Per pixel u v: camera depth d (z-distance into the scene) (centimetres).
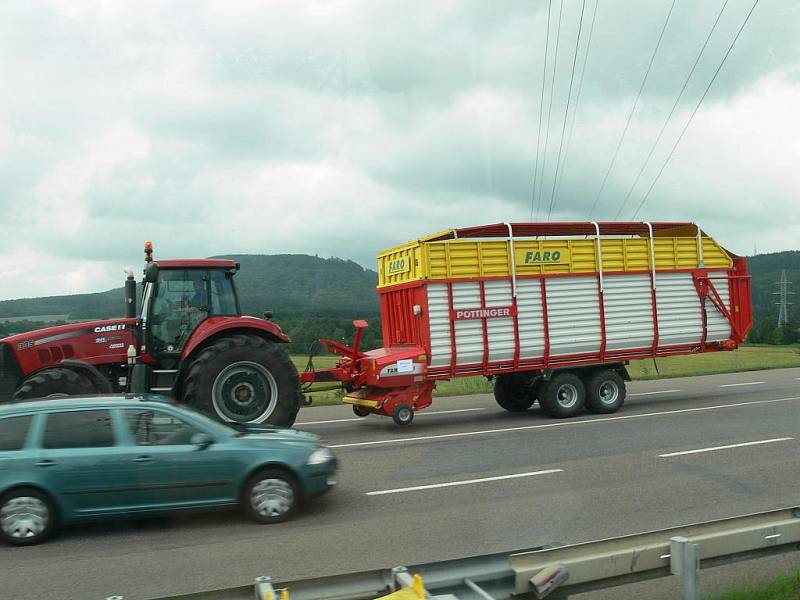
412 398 1395
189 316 1241
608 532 673
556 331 1492
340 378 1397
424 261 1402
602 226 1560
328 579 351
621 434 1252
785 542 454
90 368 1145
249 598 339
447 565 368
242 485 734
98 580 571
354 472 985
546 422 1434
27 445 690
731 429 1281
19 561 626
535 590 371
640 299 1577
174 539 684
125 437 713
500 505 788
